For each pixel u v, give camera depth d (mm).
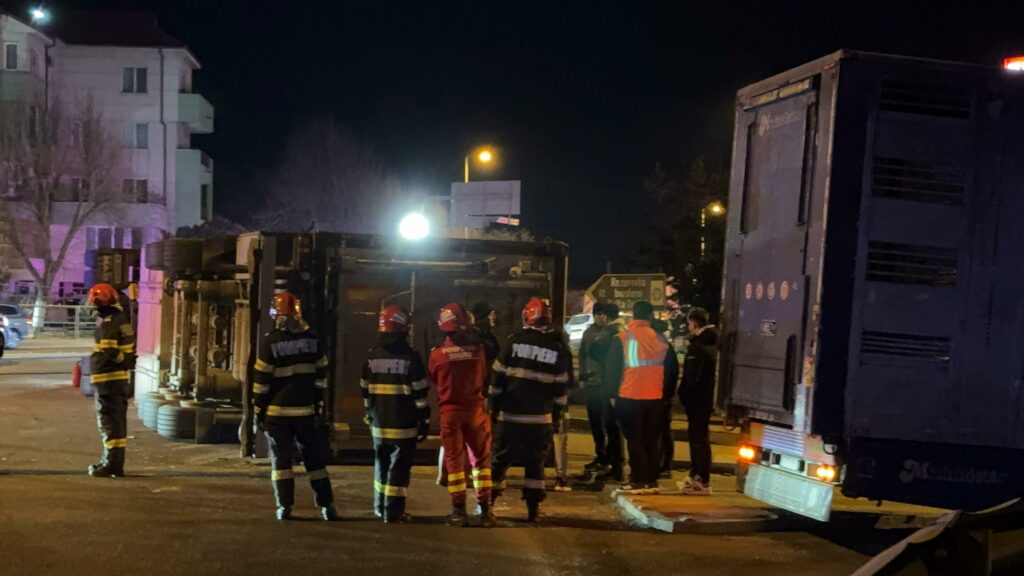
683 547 7902
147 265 14039
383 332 8344
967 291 7344
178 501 8734
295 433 8227
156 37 47781
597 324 10742
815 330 7293
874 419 7262
